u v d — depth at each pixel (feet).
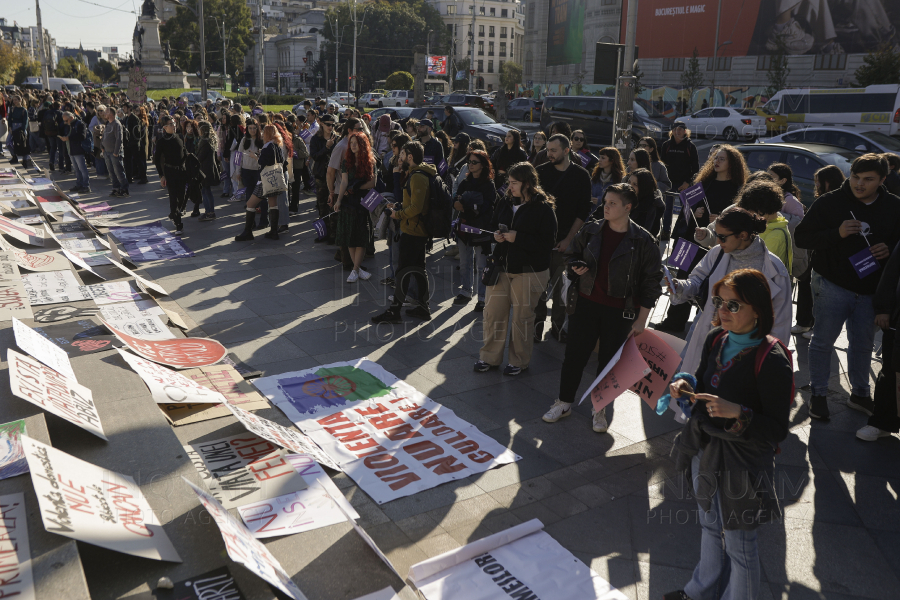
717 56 124.57
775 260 12.40
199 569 8.30
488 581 9.46
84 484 8.79
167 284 23.62
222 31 274.57
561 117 77.15
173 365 15.49
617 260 13.41
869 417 15.17
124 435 10.88
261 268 26.18
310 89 324.60
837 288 14.60
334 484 11.60
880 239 14.20
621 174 21.66
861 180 13.87
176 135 31.89
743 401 7.98
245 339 18.61
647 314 13.58
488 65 406.41
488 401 15.56
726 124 83.46
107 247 26.25
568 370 14.49
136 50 188.55
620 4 150.20
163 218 36.14
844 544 10.66
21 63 340.80
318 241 30.76
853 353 15.28
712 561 8.71
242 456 11.76
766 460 8.11
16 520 8.11
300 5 522.88
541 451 13.38
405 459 12.76
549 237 16.07
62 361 13.11
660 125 76.48
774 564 10.16
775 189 12.89
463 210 20.85
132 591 7.81
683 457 8.70
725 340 8.31
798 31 113.80
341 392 15.40
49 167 56.85
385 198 24.14
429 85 278.87
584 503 11.60
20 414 10.83
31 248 23.59
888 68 96.02
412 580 9.36
